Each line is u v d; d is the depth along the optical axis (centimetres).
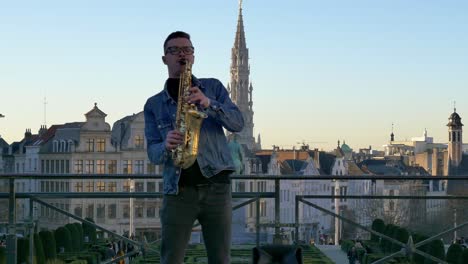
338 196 1310
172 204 854
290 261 872
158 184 10156
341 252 6306
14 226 1159
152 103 889
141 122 10175
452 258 3462
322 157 16800
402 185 14575
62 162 10100
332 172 16525
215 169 846
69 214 1208
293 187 14250
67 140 10094
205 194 852
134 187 10075
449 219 8281
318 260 4450
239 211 6084
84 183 10038
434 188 14012
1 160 11838
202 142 849
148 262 2806
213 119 862
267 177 1209
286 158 16150
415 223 9825
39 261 3334
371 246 5459
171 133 834
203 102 835
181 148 833
